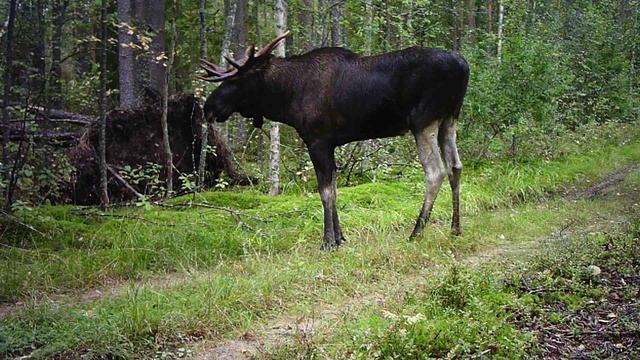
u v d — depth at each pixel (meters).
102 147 8.30
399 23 12.07
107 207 8.37
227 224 8.10
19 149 7.48
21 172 7.47
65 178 8.40
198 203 9.00
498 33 17.70
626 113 19.69
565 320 4.70
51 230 7.43
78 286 6.20
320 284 5.79
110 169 8.97
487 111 12.09
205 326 4.84
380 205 9.09
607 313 4.81
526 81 12.27
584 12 22.33
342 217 8.44
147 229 7.59
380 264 6.44
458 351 4.14
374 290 5.74
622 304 4.99
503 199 9.98
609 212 8.88
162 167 9.91
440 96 6.95
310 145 7.31
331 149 7.32
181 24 15.45
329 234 7.25
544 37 16.55
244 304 5.22
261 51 7.30
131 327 4.71
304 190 10.58
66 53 11.60
